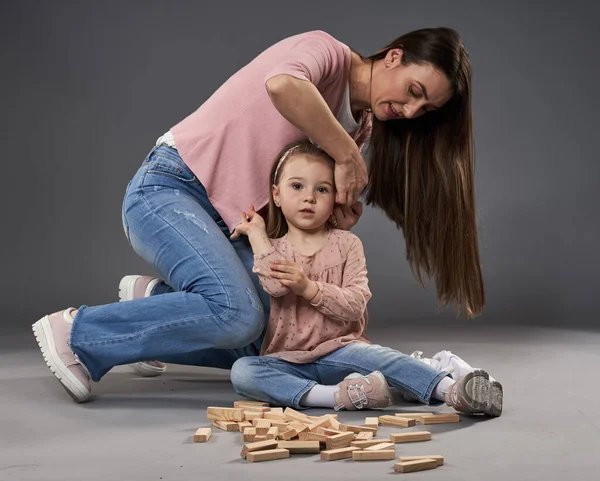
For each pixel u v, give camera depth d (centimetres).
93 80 680
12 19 675
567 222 640
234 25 698
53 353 234
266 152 246
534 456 177
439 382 219
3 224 648
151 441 191
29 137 667
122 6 685
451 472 165
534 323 472
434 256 256
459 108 244
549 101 657
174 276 238
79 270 625
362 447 182
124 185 671
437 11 684
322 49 235
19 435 197
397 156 255
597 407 227
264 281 235
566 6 658
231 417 205
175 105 691
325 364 233
